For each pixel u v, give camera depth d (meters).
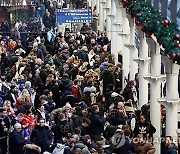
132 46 47.97
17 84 46.22
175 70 34.84
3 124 36.16
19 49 59.22
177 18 31.56
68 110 37.56
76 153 31.56
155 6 34.94
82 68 51.31
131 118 38.00
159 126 37.47
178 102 35.09
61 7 79.31
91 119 36.94
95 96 43.66
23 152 34.56
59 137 36.25
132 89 44.38
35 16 76.56
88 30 70.44
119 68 49.69
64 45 58.16
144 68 42.94
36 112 39.22
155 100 37.59
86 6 79.56
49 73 48.38
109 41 64.31
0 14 76.88
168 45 30.22
